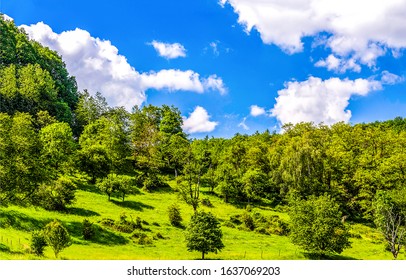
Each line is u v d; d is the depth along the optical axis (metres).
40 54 158.38
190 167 89.19
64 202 61.19
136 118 123.00
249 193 87.94
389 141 100.50
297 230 53.91
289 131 123.38
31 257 35.66
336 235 52.81
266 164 107.12
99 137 103.81
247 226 68.31
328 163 95.12
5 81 119.38
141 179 91.31
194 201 75.25
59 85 152.75
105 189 74.12
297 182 89.50
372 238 69.75
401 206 61.59
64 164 80.88
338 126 117.38
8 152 50.78
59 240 38.31
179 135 121.31
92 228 52.28
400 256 56.94
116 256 43.84
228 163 101.81
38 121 107.19
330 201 56.56
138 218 61.09
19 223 48.81
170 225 64.50
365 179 87.81
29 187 51.69
